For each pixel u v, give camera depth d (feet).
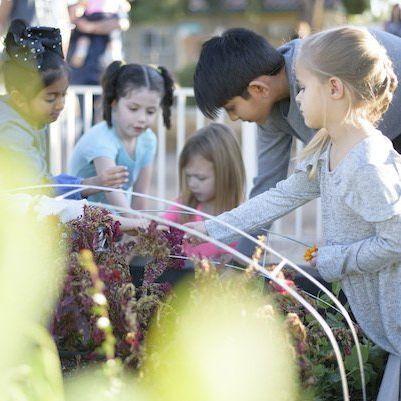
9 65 11.91
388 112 10.60
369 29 11.10
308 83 8.92
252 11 83.30
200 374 7.36
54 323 7.93
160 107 15.61
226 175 14.11
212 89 10.60
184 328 7.57
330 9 56.85
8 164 10.09
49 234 8.32
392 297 8.64
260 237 8.18
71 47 24.91
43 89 11.80
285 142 12.13
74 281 8.00
